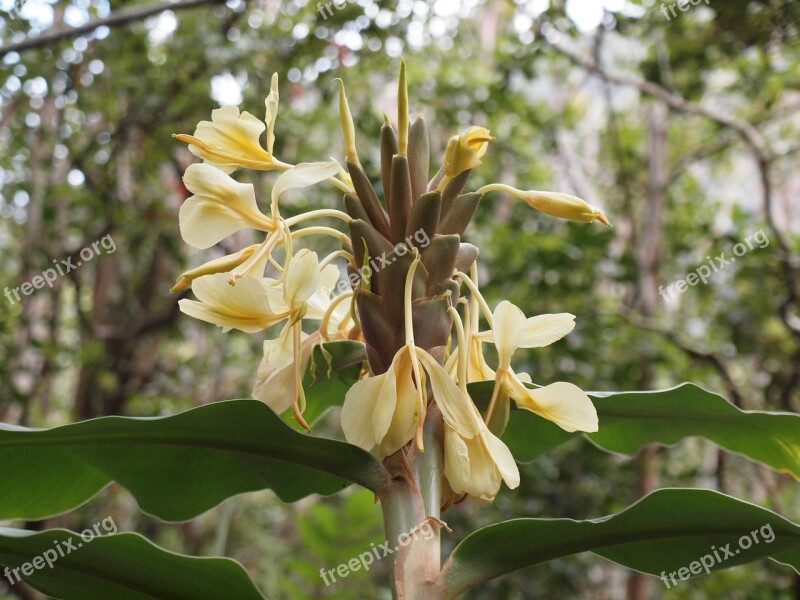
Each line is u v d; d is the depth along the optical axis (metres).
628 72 6.69
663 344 5.42
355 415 1.01
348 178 1.19
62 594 1.15
